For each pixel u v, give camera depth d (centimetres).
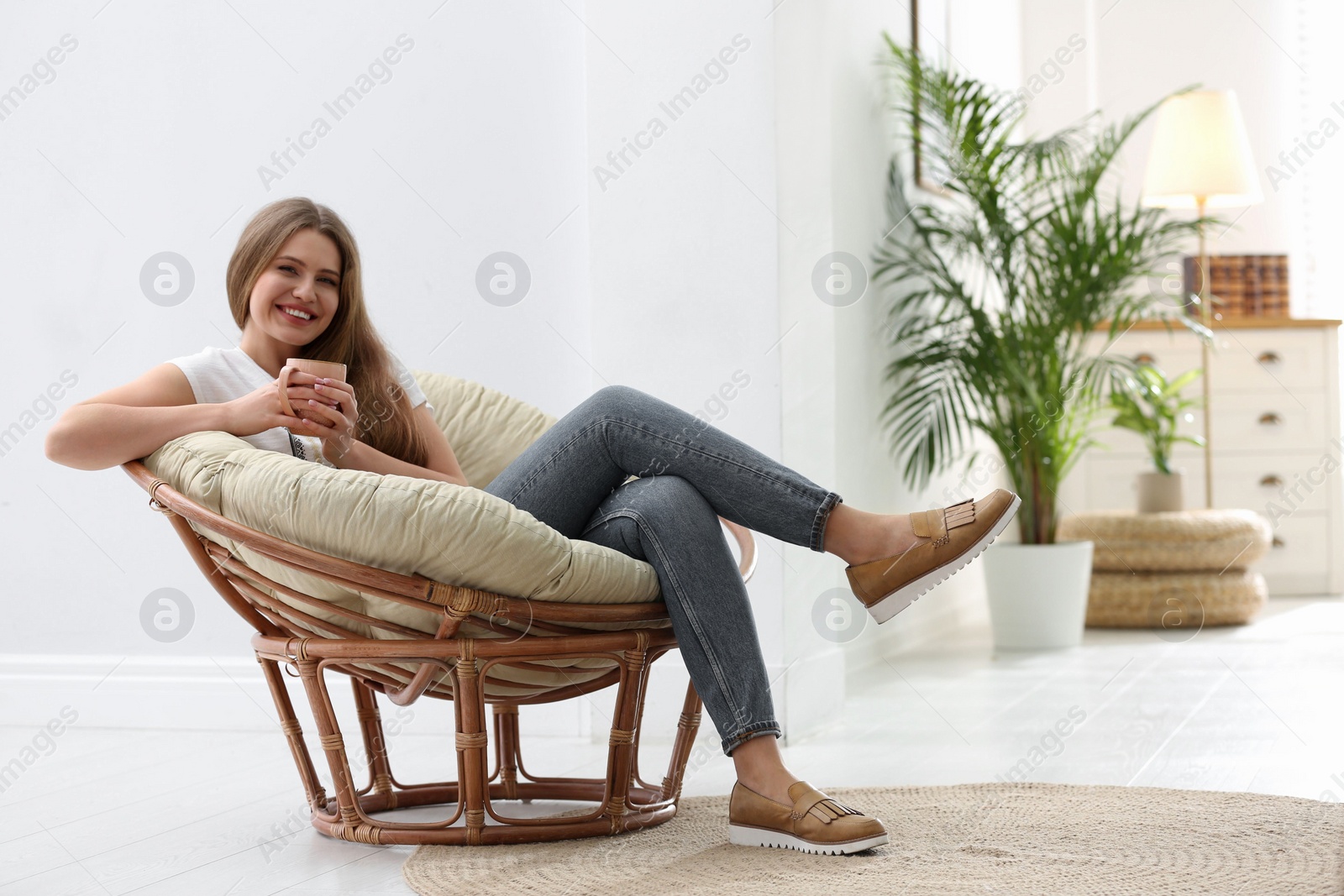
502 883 129
